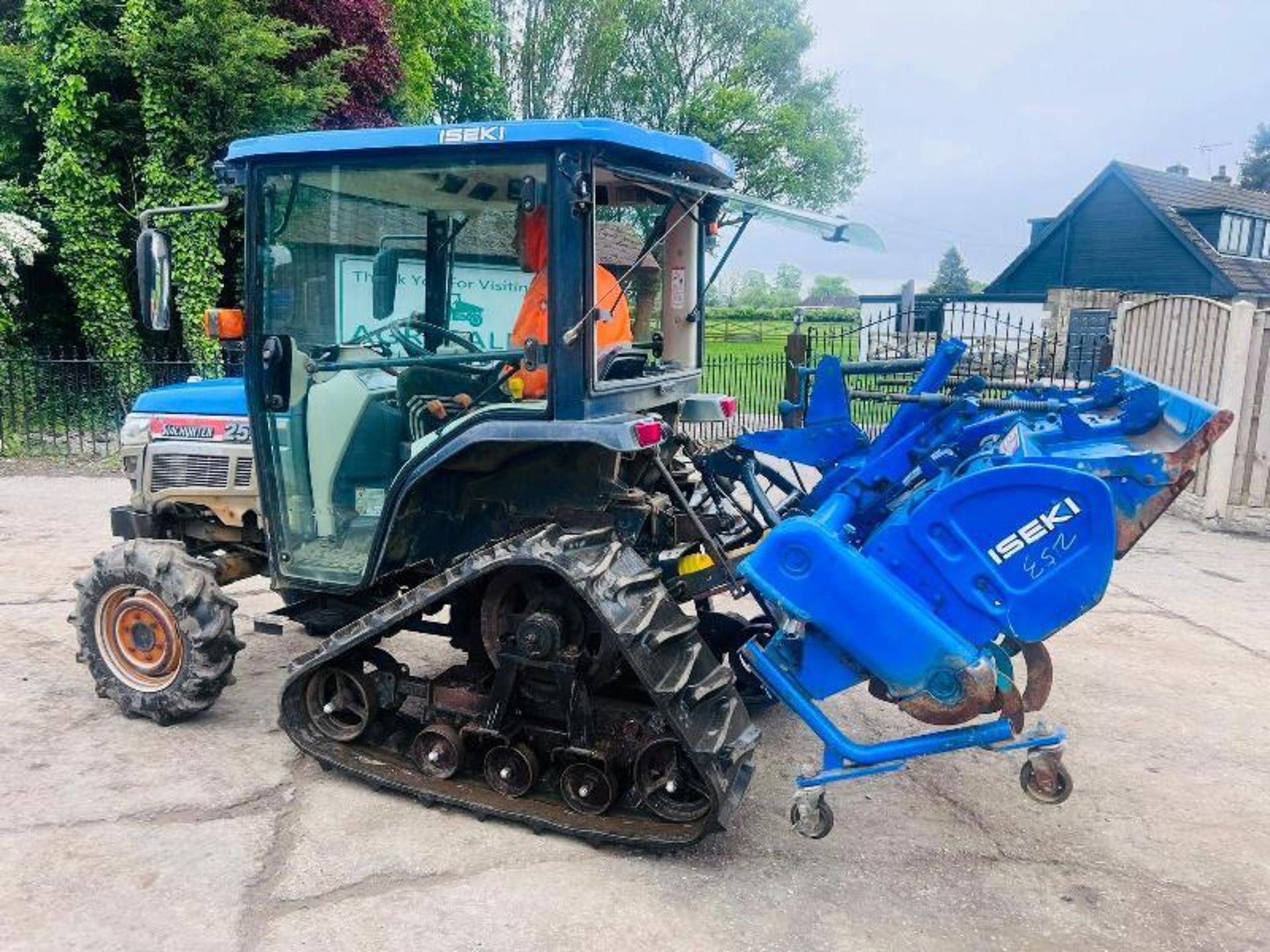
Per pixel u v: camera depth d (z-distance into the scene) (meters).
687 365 4.51
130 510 4.93
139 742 4.21
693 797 3.56
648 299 4.31
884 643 3.10
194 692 4.24
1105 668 5.35
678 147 3.54
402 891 3.19
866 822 3.74
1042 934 3.07
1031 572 3.03
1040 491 2.99
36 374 12.11
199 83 11.95
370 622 3.73
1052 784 3.17
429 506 3.87
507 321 4.01
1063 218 29.95
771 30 27.42
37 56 12.38
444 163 3.52
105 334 12.68
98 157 12.36
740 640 4.67
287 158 3.76
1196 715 4.76
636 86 27.78
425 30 18.28
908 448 3.73
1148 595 6.71
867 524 3.71
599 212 3.95
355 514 4.10
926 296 14.62
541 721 3.71
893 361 4.30
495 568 3.46
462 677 3.89
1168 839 3.65
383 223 4.00
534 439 3.40
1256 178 66.44
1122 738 4.50
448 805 3.69
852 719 4.69
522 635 3.52
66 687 4.78
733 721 3.38
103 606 4.42
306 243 3.95
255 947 2.89
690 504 4.17
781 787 4.01
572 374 3.43
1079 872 3.42
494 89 23.19
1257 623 6.13
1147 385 3.29
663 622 3.38
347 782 3.92
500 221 3.92
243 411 4.70
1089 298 20.44
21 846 3.38
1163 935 3.07
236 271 13.42
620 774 3.62
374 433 4.05
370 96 14.49
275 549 4.17
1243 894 3.31
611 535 3.57
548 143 3.32
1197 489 9.03
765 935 3.02
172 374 12.48
